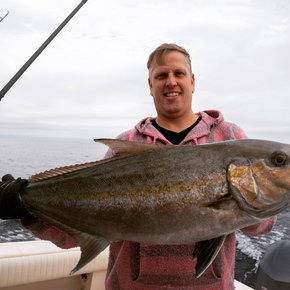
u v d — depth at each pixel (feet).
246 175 4.97
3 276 9.50
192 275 6.03
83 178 5.67
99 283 11.38
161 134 7.04
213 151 5.24
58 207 5.70
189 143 6.82
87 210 5.53
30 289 10.77
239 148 5.17
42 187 5.82
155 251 6.14
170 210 5.08
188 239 5.11
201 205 4.99
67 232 5.78
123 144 5.58
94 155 199.41
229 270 6.30
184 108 7.06
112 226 5.42
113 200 5.38
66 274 10.61
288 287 10.21
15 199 5.72
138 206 5.23
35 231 6.01
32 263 9.99
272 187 4.91
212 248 5.00
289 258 10.74
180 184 5.10
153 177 5.25
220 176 5.02
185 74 6.98
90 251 5.59
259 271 11.31
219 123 7.14
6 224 25.29
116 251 6.88
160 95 7.05
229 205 4.95
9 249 10.29
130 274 6.42
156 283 6.11
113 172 5.52
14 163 112.57
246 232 6.30
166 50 6.92
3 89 8.52
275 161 4.95
